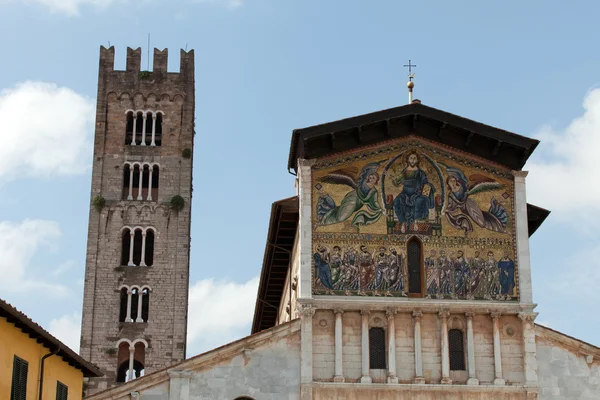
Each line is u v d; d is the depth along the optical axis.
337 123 69.81
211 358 65.81
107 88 132.88
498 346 67.75
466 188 71.31
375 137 71.38
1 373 50.28
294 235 77.19
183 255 127.00
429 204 70.75
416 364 66.81
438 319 68.12
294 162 73.88
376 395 66.00
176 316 124.38
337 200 70.06
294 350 66.56
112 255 126.25
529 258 69.75
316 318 67.56
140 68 134.50
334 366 66.50
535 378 67.06
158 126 133.62
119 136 131.25
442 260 69.50
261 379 65.75
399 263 69.06
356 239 69.31
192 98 133.75
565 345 68.12
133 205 128.38
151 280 125.62
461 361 67.88
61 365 60.56
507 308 68.38
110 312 123.94
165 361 122.50
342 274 68.44
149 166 130.38
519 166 72.00
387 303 67.75
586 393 67.31
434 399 66.31
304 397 65.38
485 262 69.75
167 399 64.88
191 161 131.62
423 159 71.69
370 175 70.94
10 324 51.41
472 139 71.50
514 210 71.00
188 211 129.00
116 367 121.50
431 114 70.75
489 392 66.75
